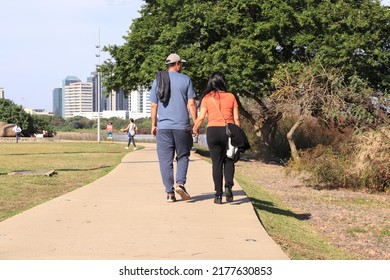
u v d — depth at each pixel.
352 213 33.78
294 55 72.50
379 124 46.56
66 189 35.03
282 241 21.19
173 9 75.81
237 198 27.00
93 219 20.95
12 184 36.53
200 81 72.12
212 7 72.50
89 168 51.38
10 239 17.39
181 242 17.23
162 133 24.00
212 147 24.42
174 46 72.31
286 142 80.50
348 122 51.06
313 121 75.06
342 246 24.17
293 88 55.16
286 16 68.69
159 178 37.41
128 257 15.40
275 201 36.41
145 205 24.45
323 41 67.31
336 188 46.50
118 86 88.88
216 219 21.09
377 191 44.31
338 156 47.53
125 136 184.50
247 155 88.62
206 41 72.62
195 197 27.12
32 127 187.88
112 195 27.92
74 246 16.56
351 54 64.88
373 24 67.62
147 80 75.31
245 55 68.31
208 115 24.30
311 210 34.69
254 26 70.75
